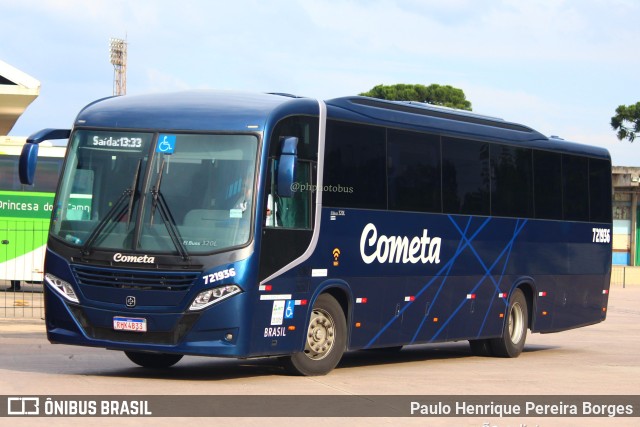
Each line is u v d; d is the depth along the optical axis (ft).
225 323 42.22
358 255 49.62
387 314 52.11
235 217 42.91
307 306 46.19
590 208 71.15
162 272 42.34
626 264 195.72
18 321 74.08
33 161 45.32
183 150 43.68
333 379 46.88
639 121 245.04
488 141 60.54
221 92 47.26
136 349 42.63
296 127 45.93
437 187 55.88
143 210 43.16
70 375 44.70
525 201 64.03
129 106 45.55
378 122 51.39
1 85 117.19
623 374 54.54
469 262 58.70
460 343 74.84
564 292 68.44
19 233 101.04
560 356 66.33
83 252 43.37
